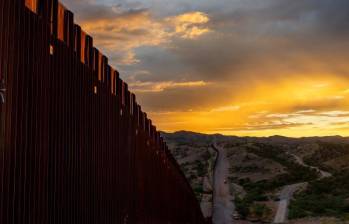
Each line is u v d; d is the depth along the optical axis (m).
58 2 7.11
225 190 123.94
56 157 6.79
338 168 151.88
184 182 30.64
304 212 73.25
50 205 6.55
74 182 7.59
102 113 9.55
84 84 8.30
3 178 5.28
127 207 11.92
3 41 5.32
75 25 7.96
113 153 10.50
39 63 6.26
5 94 5.32
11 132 5.47
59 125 6.93
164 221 19.94
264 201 96.75
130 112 12.69
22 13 5.79
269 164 168.62
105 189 9.67
